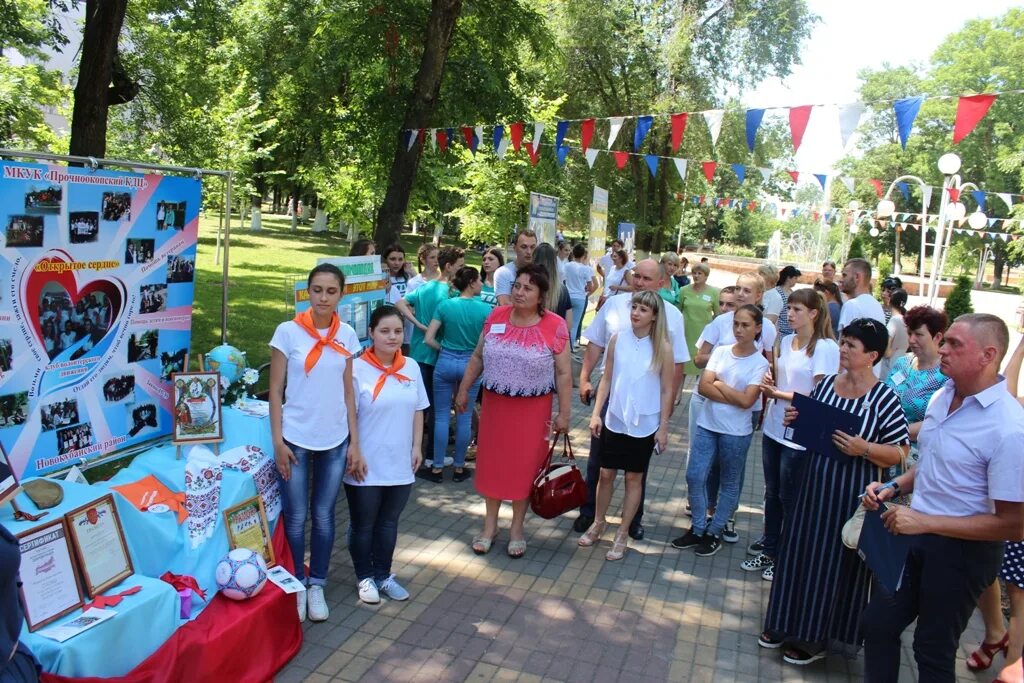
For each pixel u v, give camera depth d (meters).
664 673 3.94
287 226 39.62
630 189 28.00
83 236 3.95
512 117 13.49
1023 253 31.64
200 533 3.79
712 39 24.69
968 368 3.06
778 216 25.28
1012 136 39.06
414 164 10.62
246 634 3.52
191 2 14.36
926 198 14.49
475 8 12.65
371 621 4.24
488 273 8.41
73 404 4.02
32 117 19.69
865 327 3.81
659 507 6.44
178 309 4.62
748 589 4.96
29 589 2.99
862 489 3.82
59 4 11.34
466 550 5.27
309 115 25.41
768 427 5.09
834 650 4.25
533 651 4.05
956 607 3.12
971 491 3.10
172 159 18.88
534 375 4.95
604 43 24.67
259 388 8.32
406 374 4.39
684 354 5.28
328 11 13.97
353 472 4.26
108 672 3.08
